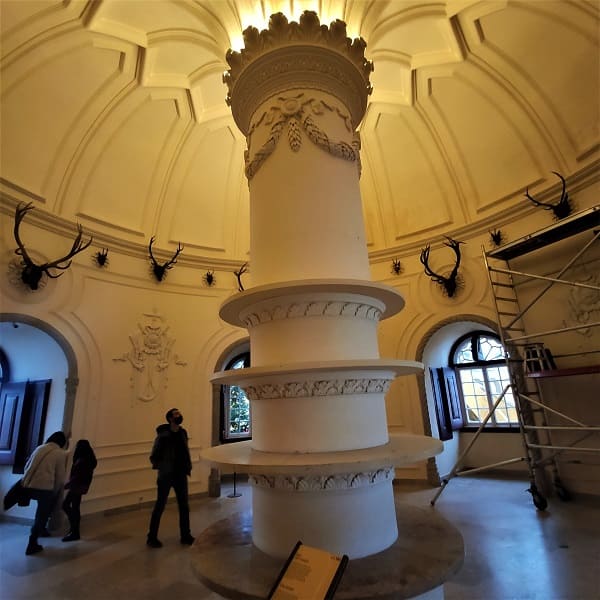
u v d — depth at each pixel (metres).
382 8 3.11
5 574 3.32
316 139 2.01
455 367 7.43
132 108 5.68
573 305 4.76
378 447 1.59
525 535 3.71
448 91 5.70
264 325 1.77
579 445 4.62
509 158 5.59
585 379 4.63
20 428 5.10
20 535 4.36
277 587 1.22
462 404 7.29
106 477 5.13
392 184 6.88
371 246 7.09
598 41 4.21
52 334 4.97
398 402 6.35
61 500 4.57
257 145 2.16
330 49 2.14
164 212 6.55
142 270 6.17
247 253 7.25
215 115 6.23
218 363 6.51
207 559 1.50
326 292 1.63
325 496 1.50
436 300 6.27
